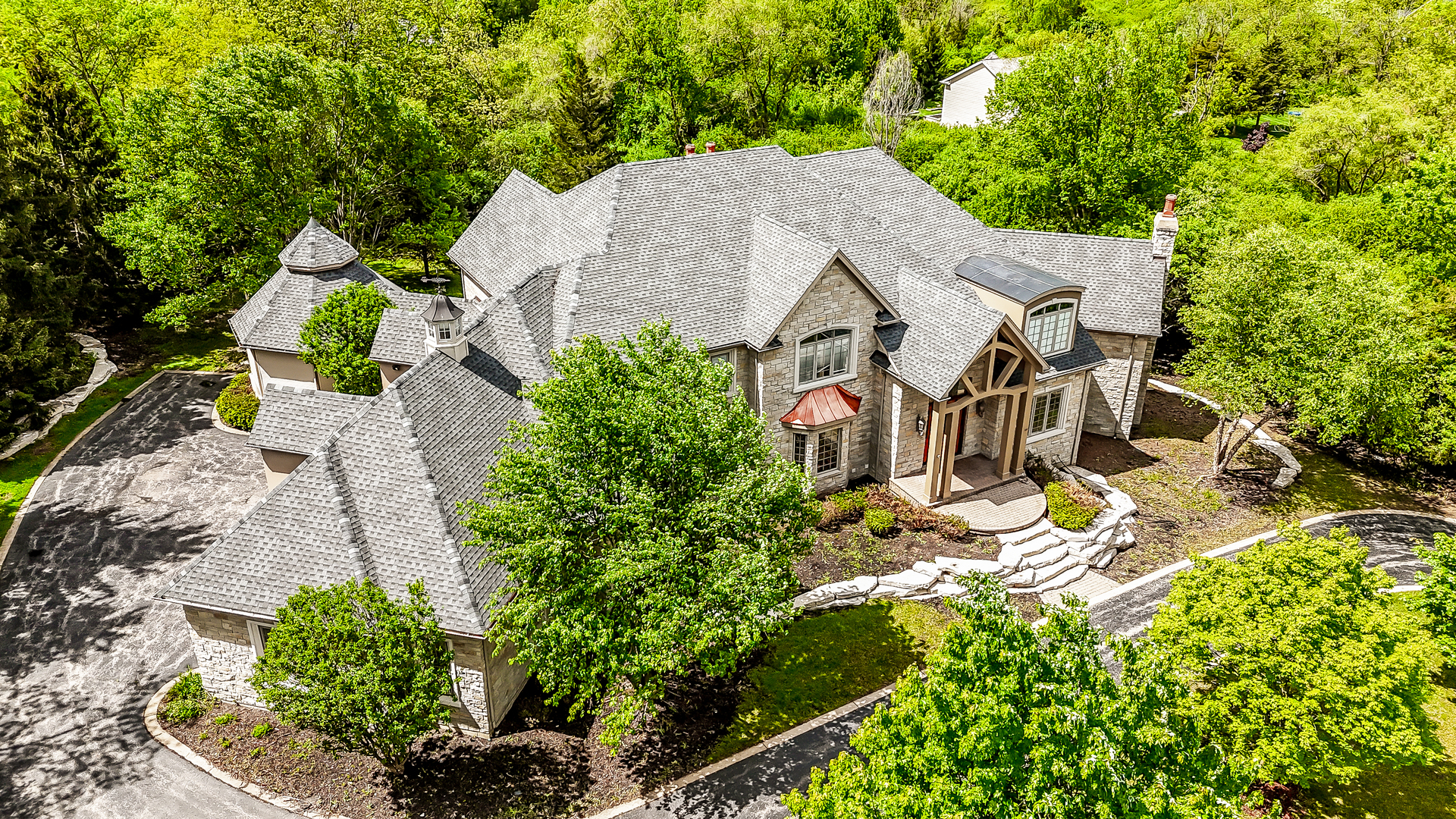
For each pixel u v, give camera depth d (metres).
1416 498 39.53
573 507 21.47
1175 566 33.62
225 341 53.47
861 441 37.22
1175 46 52.19
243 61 47.44
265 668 21.25
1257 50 94.25
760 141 80.31
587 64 79.06
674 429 22.14
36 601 30.69
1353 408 33.44
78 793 23.44
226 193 47.28
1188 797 14.89
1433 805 23.39
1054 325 37.19
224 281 49.53
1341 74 90.56
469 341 31.39
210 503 36.56
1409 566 34.16
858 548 33.34
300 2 64.81
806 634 29.58
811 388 35.31
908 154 73.88
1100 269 41.28
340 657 21.06
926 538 34.03
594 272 34.22
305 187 49.44
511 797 23.44
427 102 63.69
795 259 34.31
